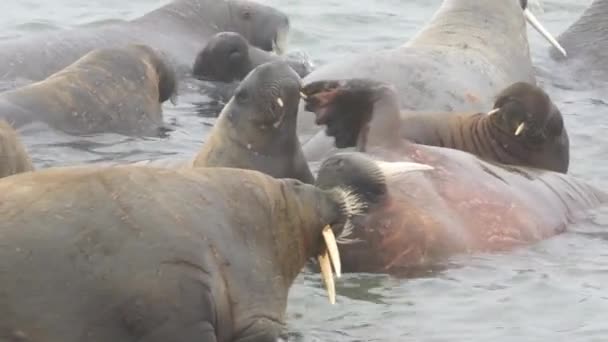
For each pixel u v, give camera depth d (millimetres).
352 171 26219
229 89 45625
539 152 33438
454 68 39125
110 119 39125
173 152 36969
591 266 28219
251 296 20500
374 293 26250
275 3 59125
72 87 39000
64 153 36188
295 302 25562
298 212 21984
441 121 33688
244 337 20281
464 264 27875
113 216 19609
